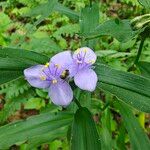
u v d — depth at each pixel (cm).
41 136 17
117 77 11
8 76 12
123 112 15
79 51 12
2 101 28
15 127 13
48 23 32
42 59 12
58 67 12
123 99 11
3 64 12
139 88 11
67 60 12
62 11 16
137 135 14
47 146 26
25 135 13
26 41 28
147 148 14
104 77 11
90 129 12
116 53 20
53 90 12
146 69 15
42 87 12
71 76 11
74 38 31
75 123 12
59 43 29
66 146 24
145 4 13
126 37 12
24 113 29
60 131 18
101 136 17
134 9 36
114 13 37
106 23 12
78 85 11
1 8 35
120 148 19
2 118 22
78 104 13
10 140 13
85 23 15
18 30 29
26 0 31
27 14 16
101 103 19
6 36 28
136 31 12
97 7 15
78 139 12
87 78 11
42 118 14
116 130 27
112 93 11
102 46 27
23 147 25
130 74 11
